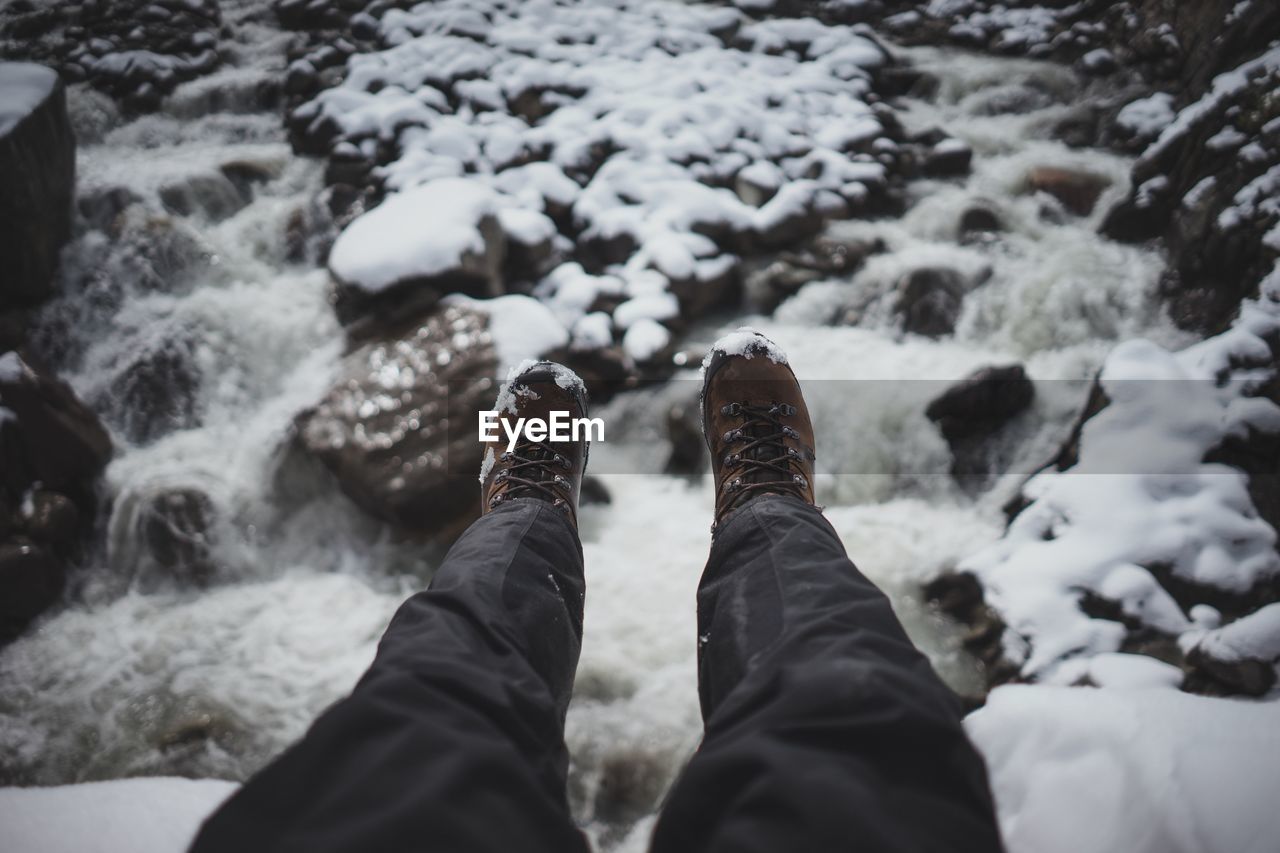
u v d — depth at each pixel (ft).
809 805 1.82
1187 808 3.09
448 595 3.01
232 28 15.75
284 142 12.85
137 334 9.59
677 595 7.34
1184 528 6.21
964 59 14.55
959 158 11.59
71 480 8.21
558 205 10.45
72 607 7.70
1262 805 3.05
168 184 11.09
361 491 7.79
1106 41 14.12
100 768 6.28
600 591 7.40
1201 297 8.97
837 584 2.93
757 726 2.16
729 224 10.20
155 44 14.61
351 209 10.83
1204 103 10.09
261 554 8.06
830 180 11.02
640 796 5.96
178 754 6.32
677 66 13.29
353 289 8.96
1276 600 5.82
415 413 7.94
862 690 2.19
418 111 11.71
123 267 10.10
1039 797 3.44
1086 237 10.36
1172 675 5.30
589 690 6.56
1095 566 6.15
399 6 14.94
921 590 7.06
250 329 9.55
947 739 2.06
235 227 10.96
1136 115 11.87
